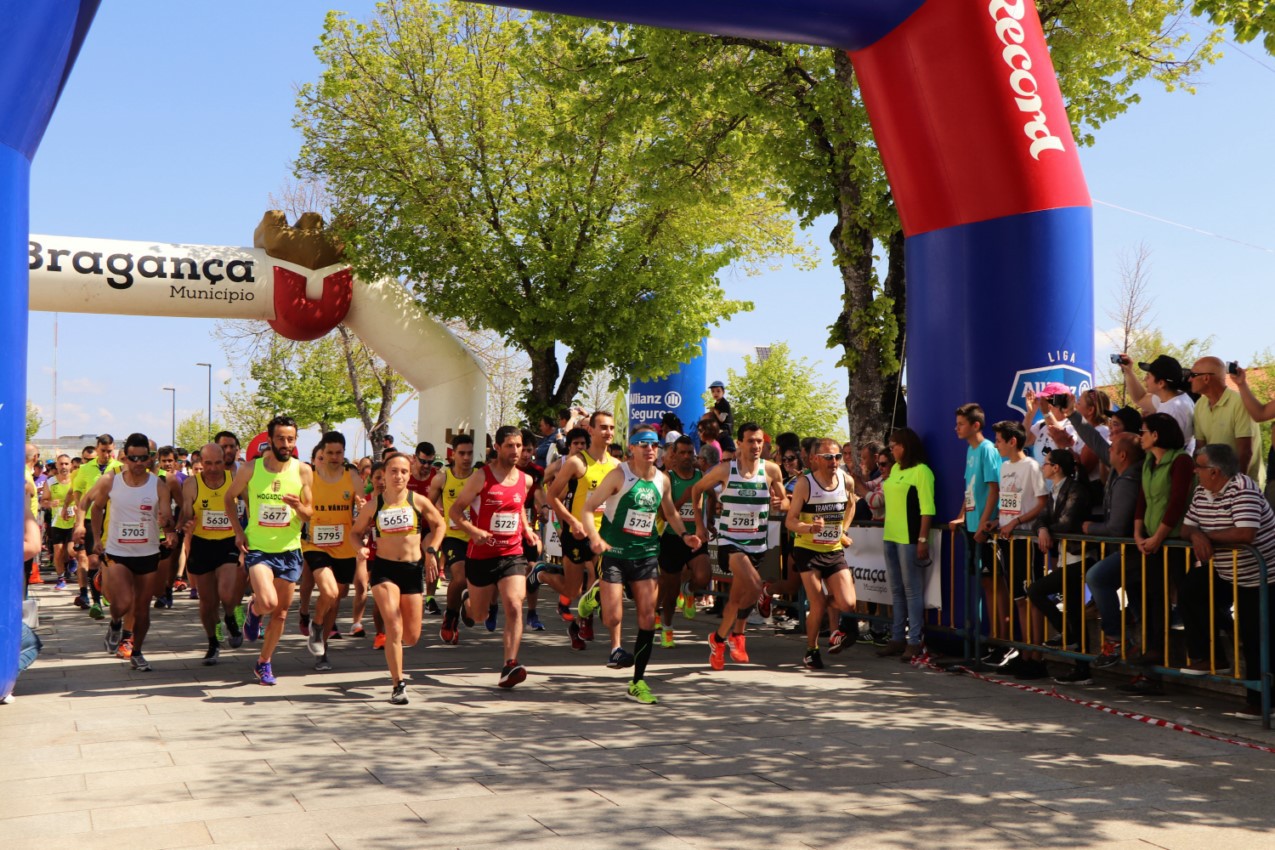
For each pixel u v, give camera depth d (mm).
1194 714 6695
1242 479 6473
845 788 5043
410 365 20422
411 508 7309
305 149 21141
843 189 13500
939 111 9086
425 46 20828
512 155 20438
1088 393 8266
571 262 20578
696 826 4465
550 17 15578
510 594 7672
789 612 11289
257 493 7844
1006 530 8141
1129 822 4543
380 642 9656
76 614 12742
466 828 4430
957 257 9180
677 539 9320
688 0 8664
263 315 18797
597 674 8289
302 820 4547
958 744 5930
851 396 13734
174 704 7113
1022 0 9094
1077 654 7582
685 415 23781
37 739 6070
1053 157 9008
